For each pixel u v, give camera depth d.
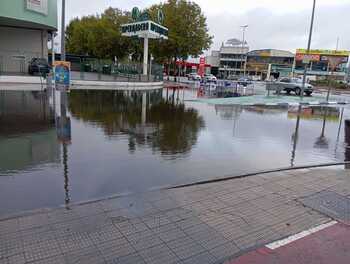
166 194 4.67
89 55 56.56
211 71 101.44
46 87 22.12
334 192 5.03
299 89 30.34
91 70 38.44
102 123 10.56
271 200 4.62
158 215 3.98
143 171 5.95
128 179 5.49
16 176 5.41
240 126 11.46
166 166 6.33
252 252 3.29
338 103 23.00
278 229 3.78
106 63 35.88
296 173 6.00
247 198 4.65
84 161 6.36
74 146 7.46
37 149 7.06
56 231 3.50
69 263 2.97
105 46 49.56
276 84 29.64
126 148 7.55
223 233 3.63
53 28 30.27
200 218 3.96
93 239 3.37
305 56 23.03
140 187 5.14
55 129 9.21
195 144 8.36
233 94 26.89
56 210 4.01
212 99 21.02
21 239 3.32
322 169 6.36
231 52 95.81
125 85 29.05
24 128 9.12
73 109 13.28
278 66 87.56
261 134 10.21
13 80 24.62
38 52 31.66
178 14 40.22
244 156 7.44
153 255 3.16
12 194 4.68
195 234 3.57
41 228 3.55
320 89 48.34
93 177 5.50
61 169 5.84
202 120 12.34
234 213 4.14
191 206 4.29
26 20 25.70
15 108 12.64
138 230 3.60
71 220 3.76
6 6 24.02
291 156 7.70
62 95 12.75
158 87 31.44
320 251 3.35
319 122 13.41
